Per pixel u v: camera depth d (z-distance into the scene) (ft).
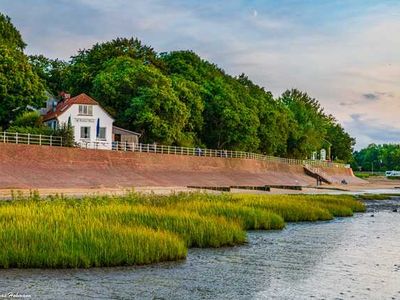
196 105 290.15
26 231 56.18
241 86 385.50
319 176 380.17
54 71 358.23
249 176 299.17
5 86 224.94
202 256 62.39
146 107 258.16
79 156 206.08
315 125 512.22
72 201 88.07
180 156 261.44
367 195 215.31
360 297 45.27
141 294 44.29
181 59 339.57
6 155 181.27
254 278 51.60
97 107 245.86
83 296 43.06
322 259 62.95
